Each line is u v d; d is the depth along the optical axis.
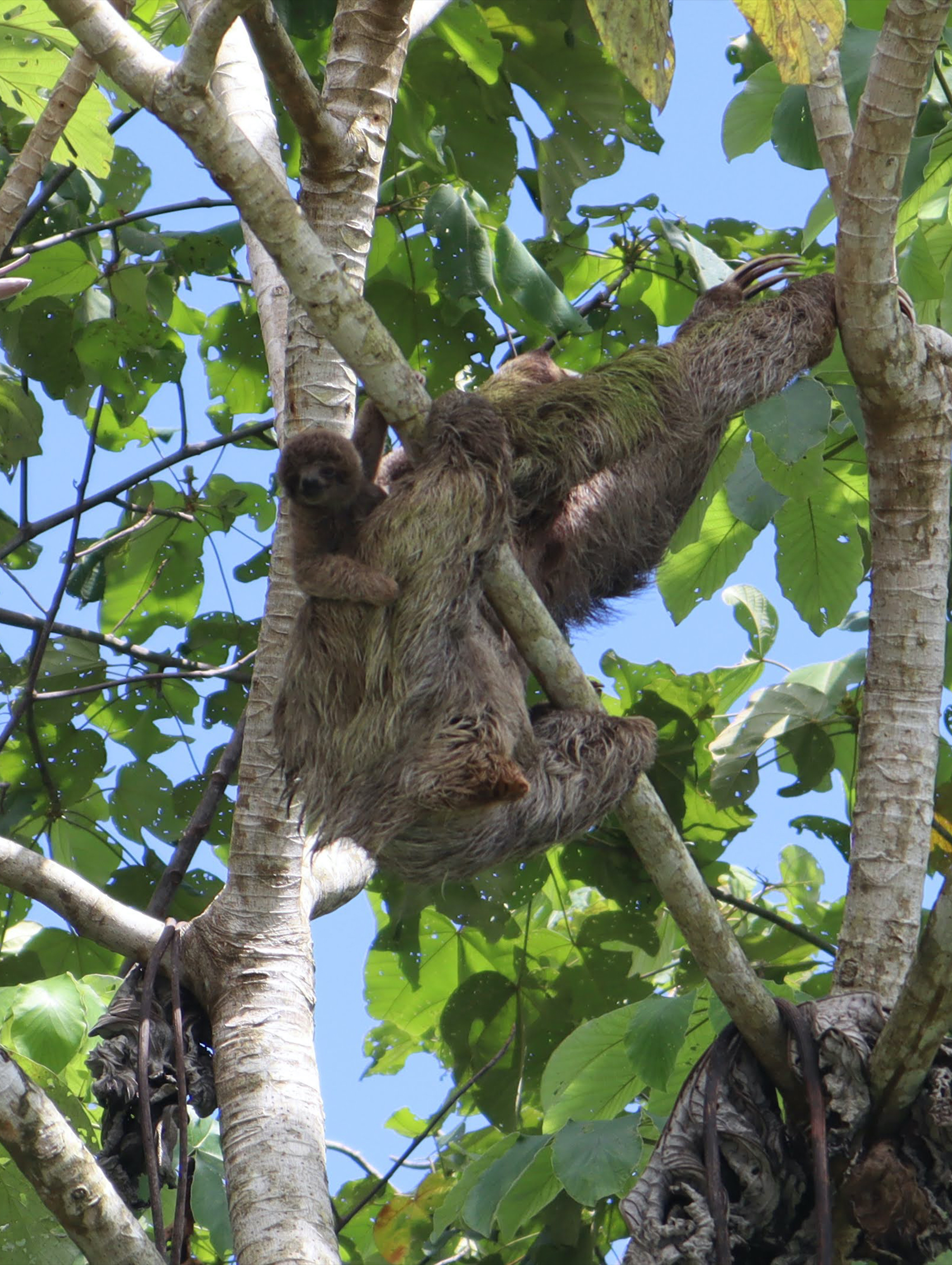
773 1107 9.00
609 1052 10.93
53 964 13.87
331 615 8.91
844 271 10.12
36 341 14.01
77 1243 7.71
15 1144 7.60
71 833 14.57
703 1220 8.59
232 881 10.06
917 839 9.81
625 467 11.08
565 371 12.79
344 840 9.82
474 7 13.73
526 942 14.53
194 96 7.24
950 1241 8.55
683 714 14.72
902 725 10.10
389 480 11.00
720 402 11.44
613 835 14.35
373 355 8.11
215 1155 12.02
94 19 7.18
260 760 10.12
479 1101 13.91
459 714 8.80
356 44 10.80
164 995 10.01
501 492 8.75
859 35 11.89
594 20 7.97
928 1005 8.16
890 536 10.55
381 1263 14.50
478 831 9.14
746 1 7.75
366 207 10.65
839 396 11.95
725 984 8.77
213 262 14.41
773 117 12.88
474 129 14.93
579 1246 12.45
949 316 13.53
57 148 12.47
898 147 9.68
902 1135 8.76
